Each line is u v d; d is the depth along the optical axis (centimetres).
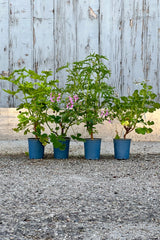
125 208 204
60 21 404
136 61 405
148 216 193
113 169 298
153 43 405
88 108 331
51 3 403
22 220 186
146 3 403
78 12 404
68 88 350
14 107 403
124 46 405
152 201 216
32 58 405
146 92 343
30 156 341
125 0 403
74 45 404
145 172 288
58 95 330
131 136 393
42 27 404
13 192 232
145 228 177
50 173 282
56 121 332
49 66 405
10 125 392
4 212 196
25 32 404
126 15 404
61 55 404
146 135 393
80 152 375
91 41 404
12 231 173
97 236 168
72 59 404
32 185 248
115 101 342
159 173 285
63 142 338
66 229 175
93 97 337
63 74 403
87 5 403
